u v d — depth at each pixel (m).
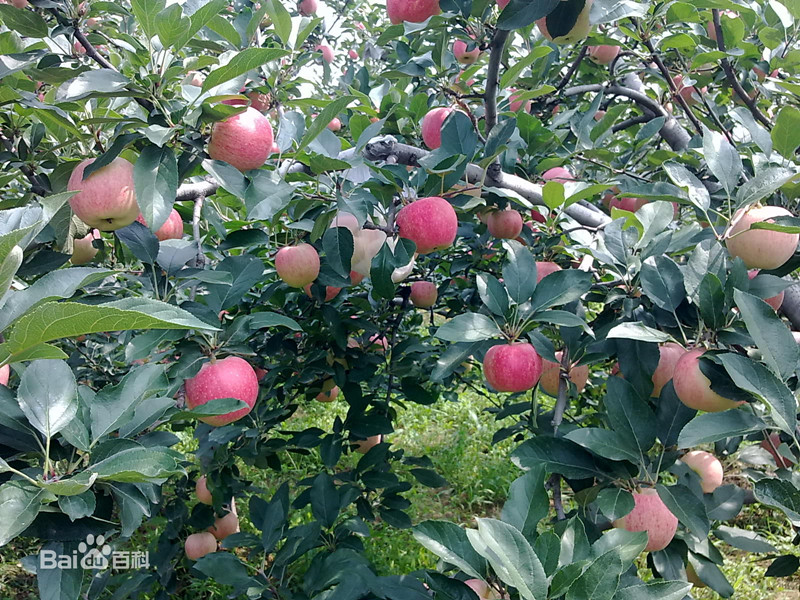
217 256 1.04
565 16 0.65
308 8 2.07
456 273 1.44
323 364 1.20
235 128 0.71
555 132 1.16
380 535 1.76
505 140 0.91
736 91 1.13
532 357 0.77
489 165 0.94
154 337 0.69
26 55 0.69
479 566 0.58
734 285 0.66
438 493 2.03
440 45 1.17
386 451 1.26
